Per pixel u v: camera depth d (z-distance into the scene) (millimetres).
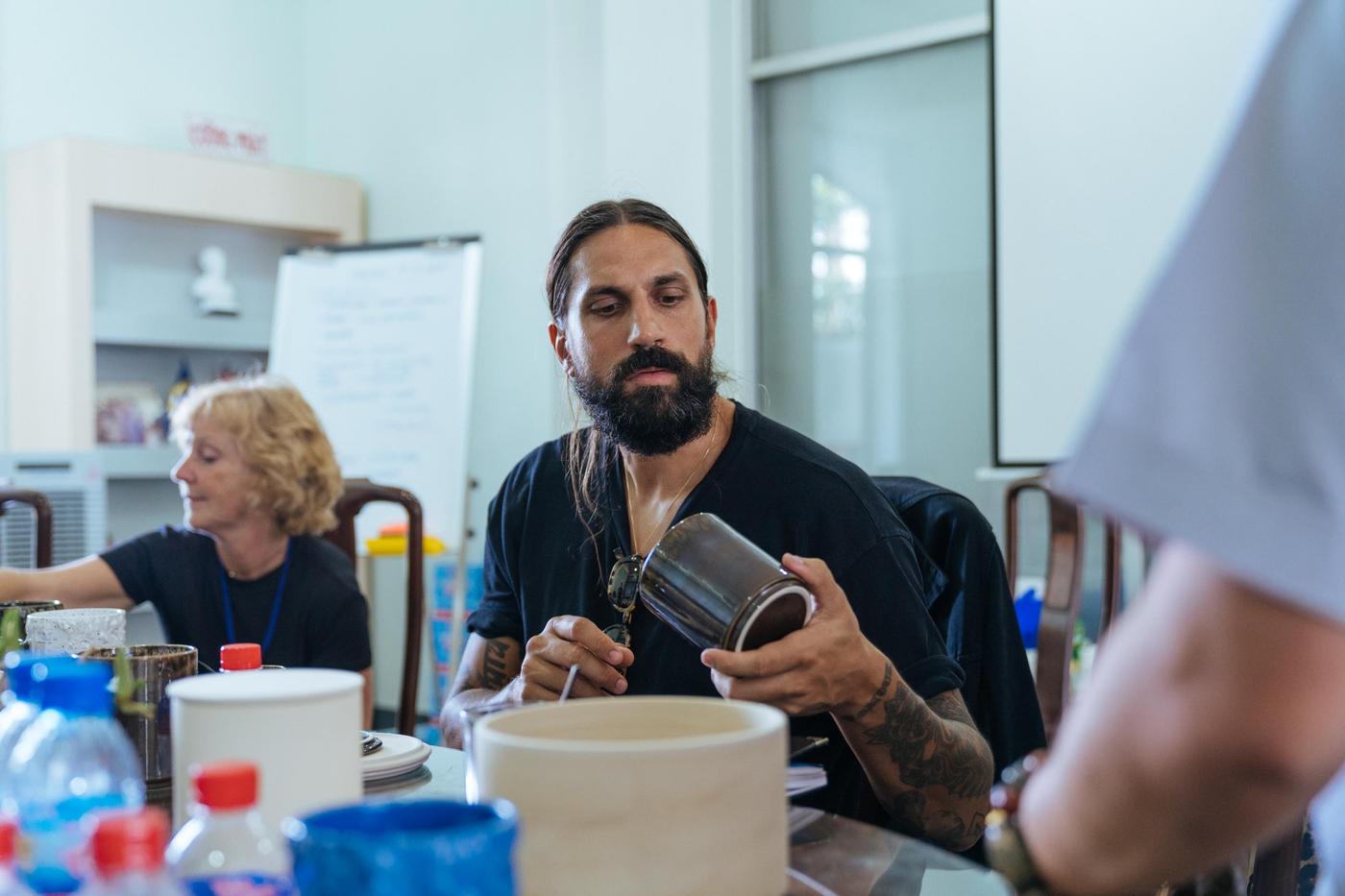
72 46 4254
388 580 4598
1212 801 461
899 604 1207
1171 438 449
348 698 669
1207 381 448
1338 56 452
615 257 1294
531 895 592
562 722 691
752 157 3863
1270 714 434
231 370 4691
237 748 633
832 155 3748
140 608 3375
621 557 1312
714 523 984
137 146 4070
